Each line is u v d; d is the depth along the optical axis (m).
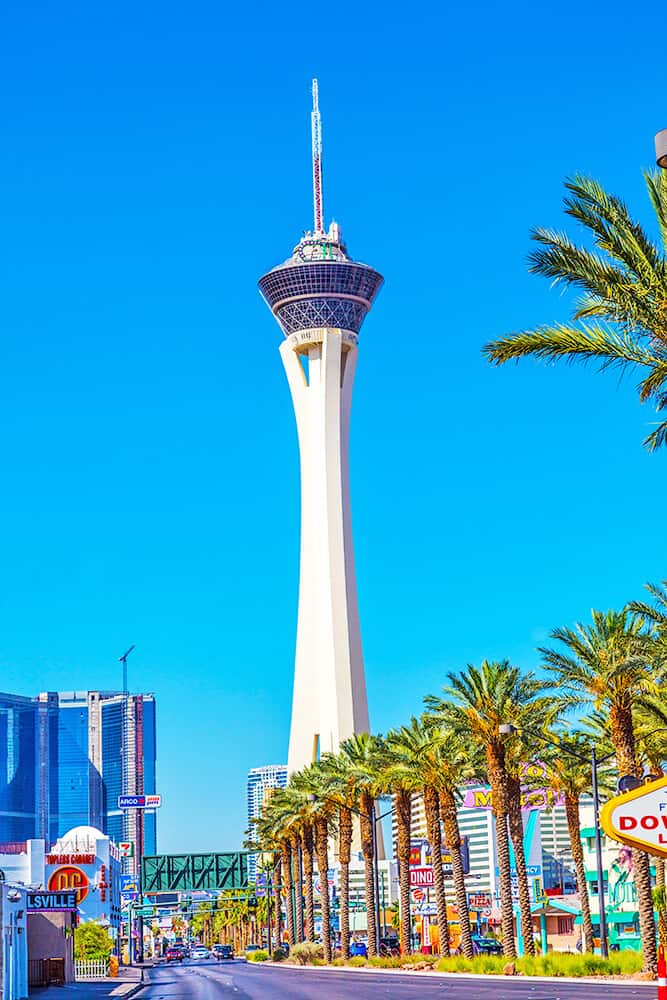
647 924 60.12
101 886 145.88
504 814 76.00
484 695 74.38
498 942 106.81
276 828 141.50
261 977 94.25
